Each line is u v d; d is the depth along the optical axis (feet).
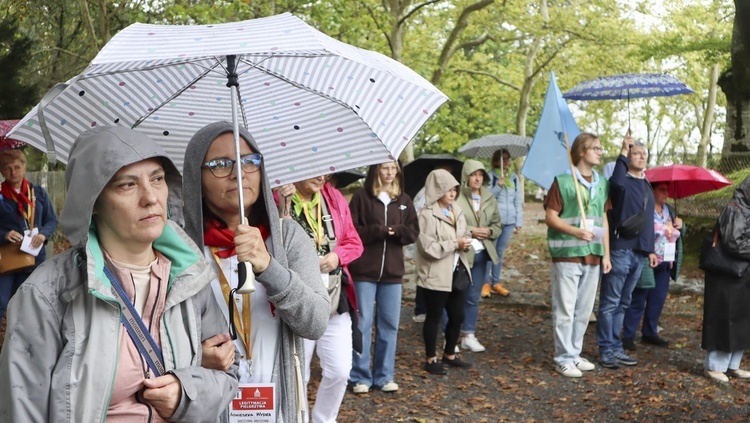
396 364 24.70
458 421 19.61
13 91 32.30
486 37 74.23
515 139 45.73
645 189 24.29
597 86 27.25
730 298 22.24
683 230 27.58
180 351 7.13
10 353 6.50
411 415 19.95
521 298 35.70
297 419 8.56
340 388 15.99
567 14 69.21
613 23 69.72
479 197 27.43
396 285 21.04
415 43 75.00
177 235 7.38
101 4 43.42
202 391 7.11
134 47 7.26
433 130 89.86
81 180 6.72
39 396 6.50
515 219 36.19
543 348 27.09
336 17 48.06
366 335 20.89
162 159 7.26
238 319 8.52
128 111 9.62
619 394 21.80
